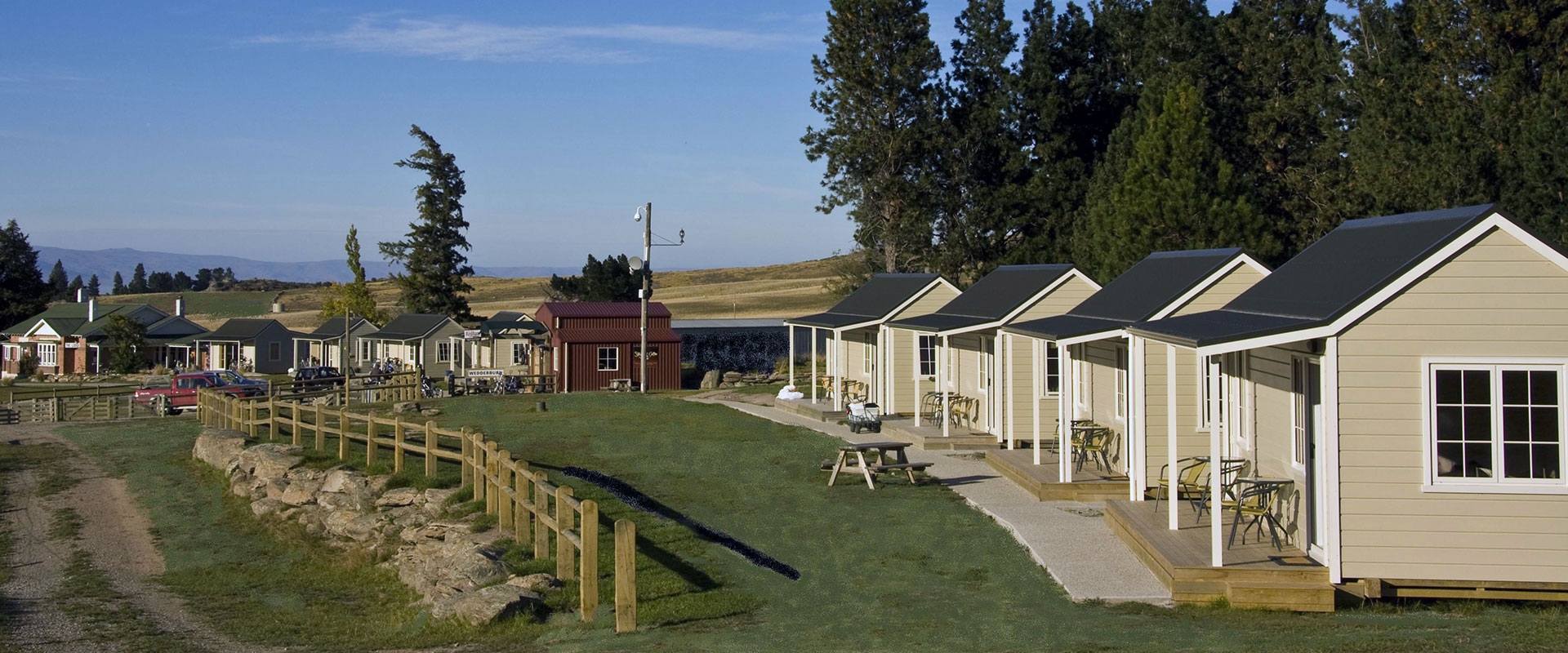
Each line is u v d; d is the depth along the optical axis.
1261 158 37.91
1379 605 11.34
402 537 17.50
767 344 56.34
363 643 12.26
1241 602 11.29
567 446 24.48
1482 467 11.22
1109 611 11.23
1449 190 24.88
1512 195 24.55
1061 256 44.19
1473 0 27.58
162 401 42.12
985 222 46.66
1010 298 23.22
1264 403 13.60
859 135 45.84
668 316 50.28
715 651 10.05
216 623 13.91
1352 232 13.98
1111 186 36.72
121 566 18.11
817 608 11.79
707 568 13.68
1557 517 11.14
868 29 45.19
